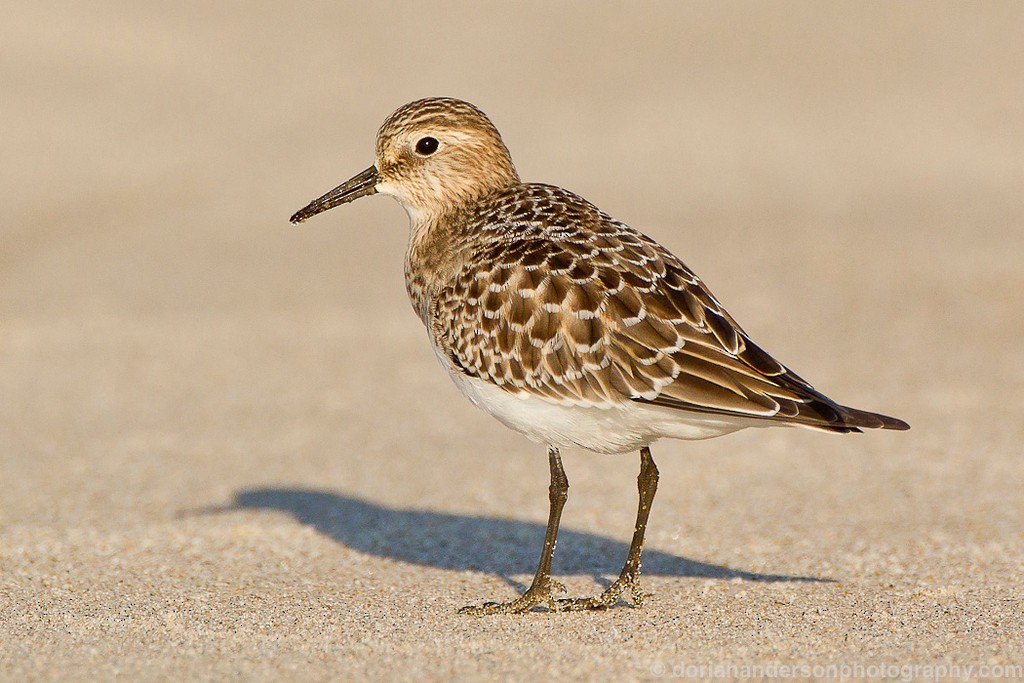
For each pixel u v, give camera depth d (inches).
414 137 392.2
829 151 1067.3
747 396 317.4
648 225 881.5
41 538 447.5
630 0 1441.9
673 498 490.9
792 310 713.6
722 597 371.9
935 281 760.3
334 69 1274.6
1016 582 382.3
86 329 711.1
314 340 693.3
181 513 478.6
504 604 362.9
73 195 965.8
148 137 1092.5
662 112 1167.6
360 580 401.1
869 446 539.2
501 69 1279.5
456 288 355.9
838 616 347.9
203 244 871.7
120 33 1309.1
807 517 462.3
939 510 463.2
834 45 1321.4
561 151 1071.0
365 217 938.1
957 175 1001.5
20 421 585.0
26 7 1334.9
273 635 335.0
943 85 1218.6
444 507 485.1
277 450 553.0
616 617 350.6
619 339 326.3
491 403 351.9
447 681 294.4
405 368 658.2
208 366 657.0
